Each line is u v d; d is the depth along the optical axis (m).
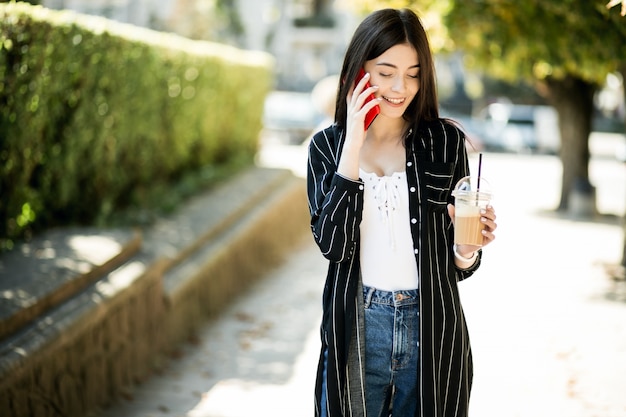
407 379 2.55
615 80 12.65
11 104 5.16
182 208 7.82
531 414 4.31
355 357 2.54
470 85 37.69
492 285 7.62
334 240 2.47
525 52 7.51
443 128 2.64
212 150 10.42
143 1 19.86
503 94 37.31
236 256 7.46
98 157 6.51
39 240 5.30
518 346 5.56
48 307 4.11
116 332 4.69
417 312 2.53
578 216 12.75
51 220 5.96
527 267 8.50
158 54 7.68
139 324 5.05
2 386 3.40
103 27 6.30
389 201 2.54
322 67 40.31
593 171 21.91
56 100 5.76
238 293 7.45
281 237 9.77
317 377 2.66
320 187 2.60
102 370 4.49
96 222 6.44
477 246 2.54
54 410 3.91
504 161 24.14
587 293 7.21
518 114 28.84
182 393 4.78
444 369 2.52
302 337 6.05
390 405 2.63
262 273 8.46
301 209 11.38
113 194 6.98
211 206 8.05
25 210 5.48
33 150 5.56
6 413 3.46
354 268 2.55
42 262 4.69
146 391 4.80
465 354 2.62
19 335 3.75
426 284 2.50
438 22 8.08
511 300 6.98
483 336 5.84
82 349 4.23
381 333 2.53
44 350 3.76
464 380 2.58
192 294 6.11
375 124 2.67
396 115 2.59
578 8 5.85
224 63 10.34
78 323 4.11
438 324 2.51
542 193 15.99
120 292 4.65
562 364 5.12
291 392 4.82
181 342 5.80
